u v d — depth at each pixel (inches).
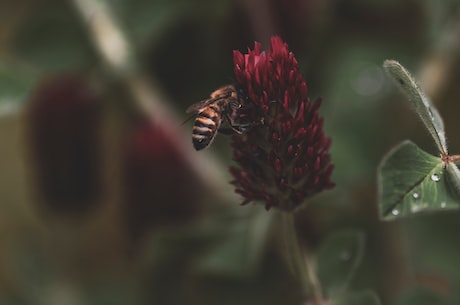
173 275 16.6
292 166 12.3
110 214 19.9
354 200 16.5
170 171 16.2
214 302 16.7
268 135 12.2
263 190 12.3
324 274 13.4
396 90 16.8
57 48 16.9
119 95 16.9
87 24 16.6
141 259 16.6
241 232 15.7
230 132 12.9
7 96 15.4
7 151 20.9
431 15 16.5
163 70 17.1
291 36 16.4
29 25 16.9
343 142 16.3
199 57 17.1
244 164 12.4
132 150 16.3
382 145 16.6
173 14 16.7
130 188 16.4
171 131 16.3
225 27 16.6
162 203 16.3
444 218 16.7
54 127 16.6
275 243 16.5
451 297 15.8
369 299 13.0
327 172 12.4
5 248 20.5
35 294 17.6
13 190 20.9
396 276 16.6
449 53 16.5
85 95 16.7
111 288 17.6
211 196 16.3
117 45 16.6
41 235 18.1
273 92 12.2
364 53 17.0
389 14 17.1
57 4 16.9
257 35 16.3
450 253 16.7
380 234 16.6
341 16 17.0
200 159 16.3
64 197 17.0
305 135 12.2
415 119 16.8
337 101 16.6
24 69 15.7
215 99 12.9
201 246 16.3
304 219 16.0
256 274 16.6
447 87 18.2
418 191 12.1
